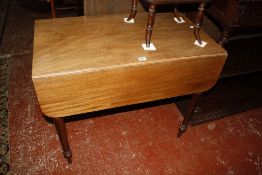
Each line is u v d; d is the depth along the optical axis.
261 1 1.58
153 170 1.84
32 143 1.91
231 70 2.04
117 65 1.29
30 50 2.92
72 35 1.51
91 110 1.44
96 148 1.93
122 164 1.85
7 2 3.83
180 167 1.88
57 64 1.25
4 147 1.86
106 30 1.60
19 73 2.56
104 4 1.94
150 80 1.45
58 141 1.95
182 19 1.86
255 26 1.74
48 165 1.77
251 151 2.09
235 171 1.91
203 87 1.71
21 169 1.73
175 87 1.59
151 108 2.35
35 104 2.24
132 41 1.53
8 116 2.10
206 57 1.49
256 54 2.28
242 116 2.43
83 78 1.25
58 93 1.25
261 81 2.81
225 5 1.67
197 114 2.26
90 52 1.38
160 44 1.54
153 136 2.09
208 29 2.26
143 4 2.05
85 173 1.76
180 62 1.44
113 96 1.43
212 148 2.06
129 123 2.18
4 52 2.84
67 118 2.15
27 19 3.55
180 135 2.09
